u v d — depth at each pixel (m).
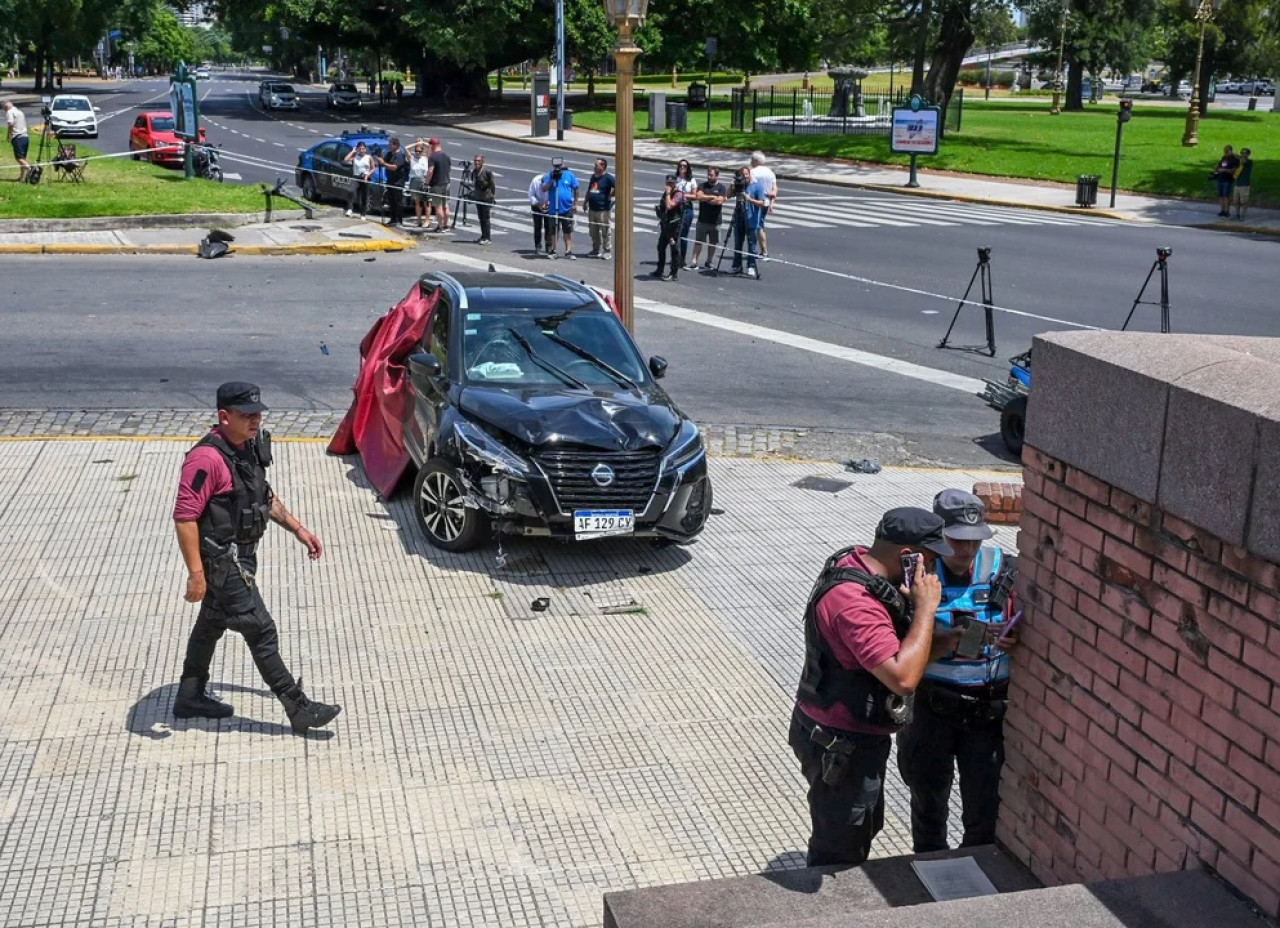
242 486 6.05
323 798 5.80
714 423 12.96
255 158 39.50
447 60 68.00
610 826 5.66
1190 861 3.47
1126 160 42.47
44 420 11.82
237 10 71.25
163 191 26.62
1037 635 4.23
